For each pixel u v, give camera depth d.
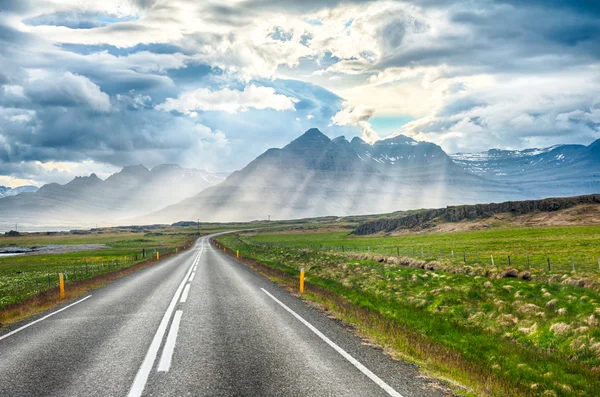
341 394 6.76
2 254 107.38
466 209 117.81
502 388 7.16
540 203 107.19
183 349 9.49
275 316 13.56
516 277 22.31
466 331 12.38
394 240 94.44
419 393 6.84
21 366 8.40
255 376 7.63
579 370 8.88
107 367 8.20
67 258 76.19
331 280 25.02
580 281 18.34
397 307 15.90
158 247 111.75
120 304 16.52
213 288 21.16
